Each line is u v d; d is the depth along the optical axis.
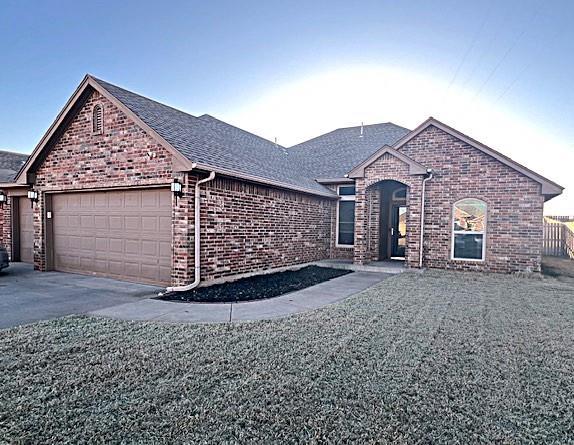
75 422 3.02
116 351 4.66
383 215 15.38
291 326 5.86
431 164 12.87
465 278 10.86
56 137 11.07
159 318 6.38
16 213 14.25
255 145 15.66
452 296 8.26
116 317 6.41
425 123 12.89
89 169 10.45
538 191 11.44
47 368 4.10
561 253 18.98
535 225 11.51
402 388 3.70
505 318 6.41
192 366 4.20
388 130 20.16
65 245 11.55
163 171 8.99
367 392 3.61
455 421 3.12
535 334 5.53
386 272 12.60
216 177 9.45
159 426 2.97
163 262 9.48
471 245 12.31
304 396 3.51
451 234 12.56
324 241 15.45
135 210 9.98
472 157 12.27
